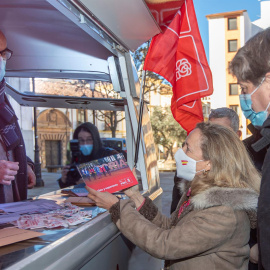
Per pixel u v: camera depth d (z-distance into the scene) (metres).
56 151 36.31
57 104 3.18
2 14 1.83
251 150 2.12
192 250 1.34
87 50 2.43
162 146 29.70
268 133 1.15
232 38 40.41
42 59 2.56
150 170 2.38
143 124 2.41
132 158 2.53
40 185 13.07
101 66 2.57
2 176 1.71
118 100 3.10
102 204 1.58
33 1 1.65
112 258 1.56
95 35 1.79
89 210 1.63
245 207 1.33
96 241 1.29
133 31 1.87
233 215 1.34
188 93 2.56
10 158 2.10
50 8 1.75
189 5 2.48
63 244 1.08
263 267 1.03
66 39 2.27
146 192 2.20
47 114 35.06
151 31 1.98
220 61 40.50
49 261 1.00
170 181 15.48
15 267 0.87
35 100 3.13
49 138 35.25
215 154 1.44
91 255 1.29
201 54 2.53
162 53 2.54
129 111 2.35
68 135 36.56
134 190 1.77
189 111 2.62
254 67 1.20
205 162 1.48
